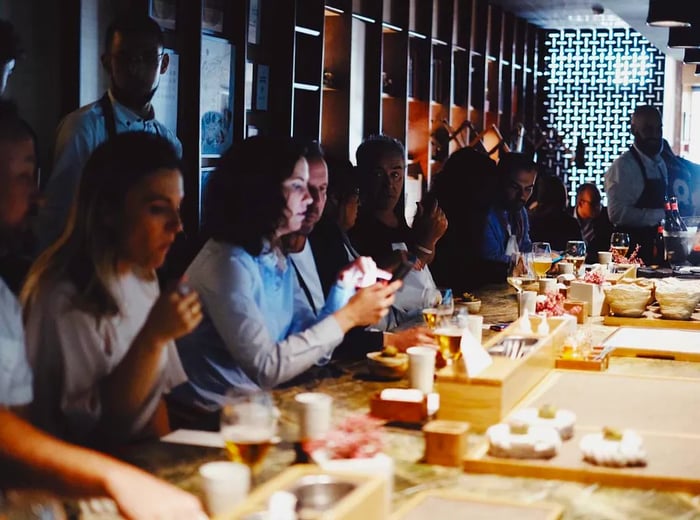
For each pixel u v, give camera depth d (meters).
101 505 1.73
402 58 8.89
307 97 7.19
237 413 1.83
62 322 2.25
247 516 1.36
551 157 13.22
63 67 4.74
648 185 7.69
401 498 1.81
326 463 1.73
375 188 4.57
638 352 3.25
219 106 6.03
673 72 14.84
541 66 13.82
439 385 2.30
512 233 6.29
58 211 4.07
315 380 2.80
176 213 2.35
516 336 2.88
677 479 1.90
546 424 2.17
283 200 2.86
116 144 2.31
